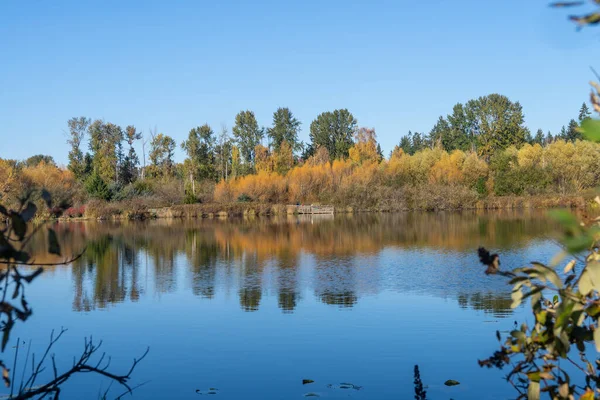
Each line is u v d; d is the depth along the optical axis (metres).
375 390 6.21
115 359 7.54
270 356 7.55
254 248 20.59
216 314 10.05
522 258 15.64
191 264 16.69
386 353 7.55
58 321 9.67
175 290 12.47
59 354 7.76
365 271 14.53
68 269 15.88
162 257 18.44
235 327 9.09
